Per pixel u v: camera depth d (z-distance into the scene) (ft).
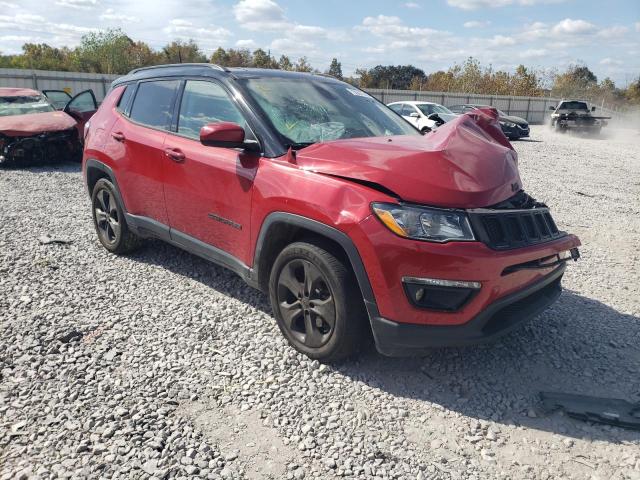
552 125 90.33
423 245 9.41
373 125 13.89
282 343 11.85
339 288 10.25
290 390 10.26
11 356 11.12
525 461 8.57
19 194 26.86
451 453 8.71
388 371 10.97
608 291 15.76
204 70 14.26
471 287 9.46
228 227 12.61
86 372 10.66
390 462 8.45
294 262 11.09
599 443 8.98
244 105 12.64
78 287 14.84
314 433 9.08
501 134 13.50
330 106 13.87
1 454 8.31
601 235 22.11
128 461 8.24
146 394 9.96
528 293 10.39
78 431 8.87
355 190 10.09
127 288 14.85
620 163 48.11
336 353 10.68
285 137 12.07
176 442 8.69
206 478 7.97
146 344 11.82
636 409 9.79
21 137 34.14
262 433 9.04
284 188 11.02
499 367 11.29
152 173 14.71
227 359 11.26
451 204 9.70
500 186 10.55
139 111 15.97
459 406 9.94
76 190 28.22
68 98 47.60
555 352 11.99
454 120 12.26
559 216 25.45
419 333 9.72
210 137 11.20
